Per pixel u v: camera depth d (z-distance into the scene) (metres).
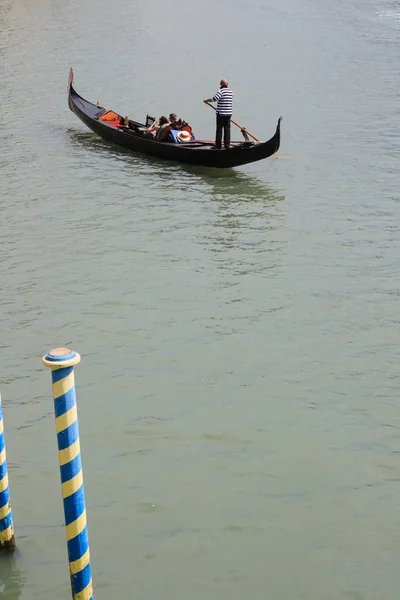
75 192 18.61
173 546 7.38
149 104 26.84
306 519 7.78
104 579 6.96
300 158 21.08
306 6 45.97
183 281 13.62
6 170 20.28
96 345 11.37
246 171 20.20
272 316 12.30
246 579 6.97
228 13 44.50
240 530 7.61
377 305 12.71
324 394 10.10
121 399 9.97
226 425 9.40
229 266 14.28
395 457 8.81
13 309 12.54
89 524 7.68
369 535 7.56
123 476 8.46
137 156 21.61
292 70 31.19
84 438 9.15
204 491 8.20
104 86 29.25
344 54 33.81
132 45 36.50
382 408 9.79
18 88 29.09
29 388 10.25
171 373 10.60
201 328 11.88
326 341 11.52
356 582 6.96
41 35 39.06
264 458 8.77
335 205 17.56
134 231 16.11
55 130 24.05
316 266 14.27
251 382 10.38
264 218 16.86
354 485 8.31
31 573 6.96
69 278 13.72
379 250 15.01
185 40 37.56
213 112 25.91
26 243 15.40
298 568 7.11
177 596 6.77
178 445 9.01
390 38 36.84
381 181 19.06
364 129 23.36
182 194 18.53
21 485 8.27
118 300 12.85
